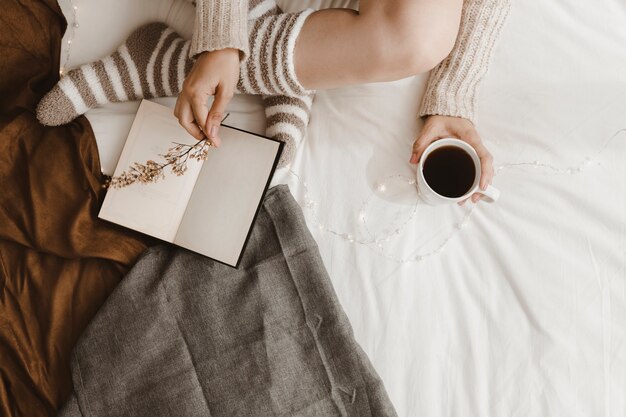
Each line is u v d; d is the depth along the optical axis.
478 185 0.73
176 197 0.77
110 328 0.75
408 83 0.85
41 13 0.83
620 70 0.83
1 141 0.78
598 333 0.76
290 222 0.78
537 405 0.75
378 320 0.78
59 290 0.78
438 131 0.80
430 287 0.79
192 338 0.76
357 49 0.72
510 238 0.80
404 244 0.80
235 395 0.74
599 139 0.82
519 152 0.82
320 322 0.76
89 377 0.73
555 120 0.82
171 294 0.77
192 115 0.70
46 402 0.75
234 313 0.76
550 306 0.77
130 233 0.79
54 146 0.80
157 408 0.74
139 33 0.82
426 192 0.75
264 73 0.76
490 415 0.75
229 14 0.69
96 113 0.83
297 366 0.75
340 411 0.74
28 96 0.82
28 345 0.76
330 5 0.87
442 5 0.71
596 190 0.80
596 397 0.75
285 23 0.74
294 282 0.77
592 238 0.79
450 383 0.76
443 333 0.78
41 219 0.78
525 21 0.85
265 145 0.76
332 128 0.84
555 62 0.84
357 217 0.81
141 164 0.78
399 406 0.75
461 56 0.80
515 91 0.84
